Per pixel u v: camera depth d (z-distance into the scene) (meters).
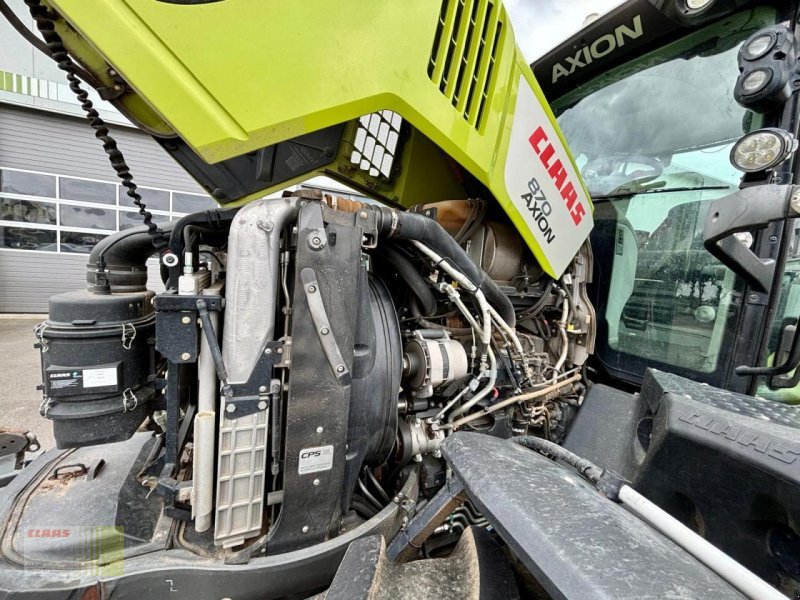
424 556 1.23
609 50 1.68
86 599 0.77
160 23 0.58
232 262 0.80
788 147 0.89
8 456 1.30
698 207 1.49
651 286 1.66
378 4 0.76
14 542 0.84
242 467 0.85
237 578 0.84
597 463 1.30
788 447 0.61
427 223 1.07
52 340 0.88
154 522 0.96
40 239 5.94
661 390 0.92
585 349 1.73
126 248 1.06
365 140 1.44
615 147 1.80
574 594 0.46
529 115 1.17
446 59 0.93
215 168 1.06
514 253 1.51
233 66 0.64
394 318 1.20
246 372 0.83
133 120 0.79
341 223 0.90
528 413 1.51
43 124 5.79
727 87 1.40
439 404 1.40
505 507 0.61
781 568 0.62
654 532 0.62
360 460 1.07
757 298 1.21
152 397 1.04
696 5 1.31
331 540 0.96
